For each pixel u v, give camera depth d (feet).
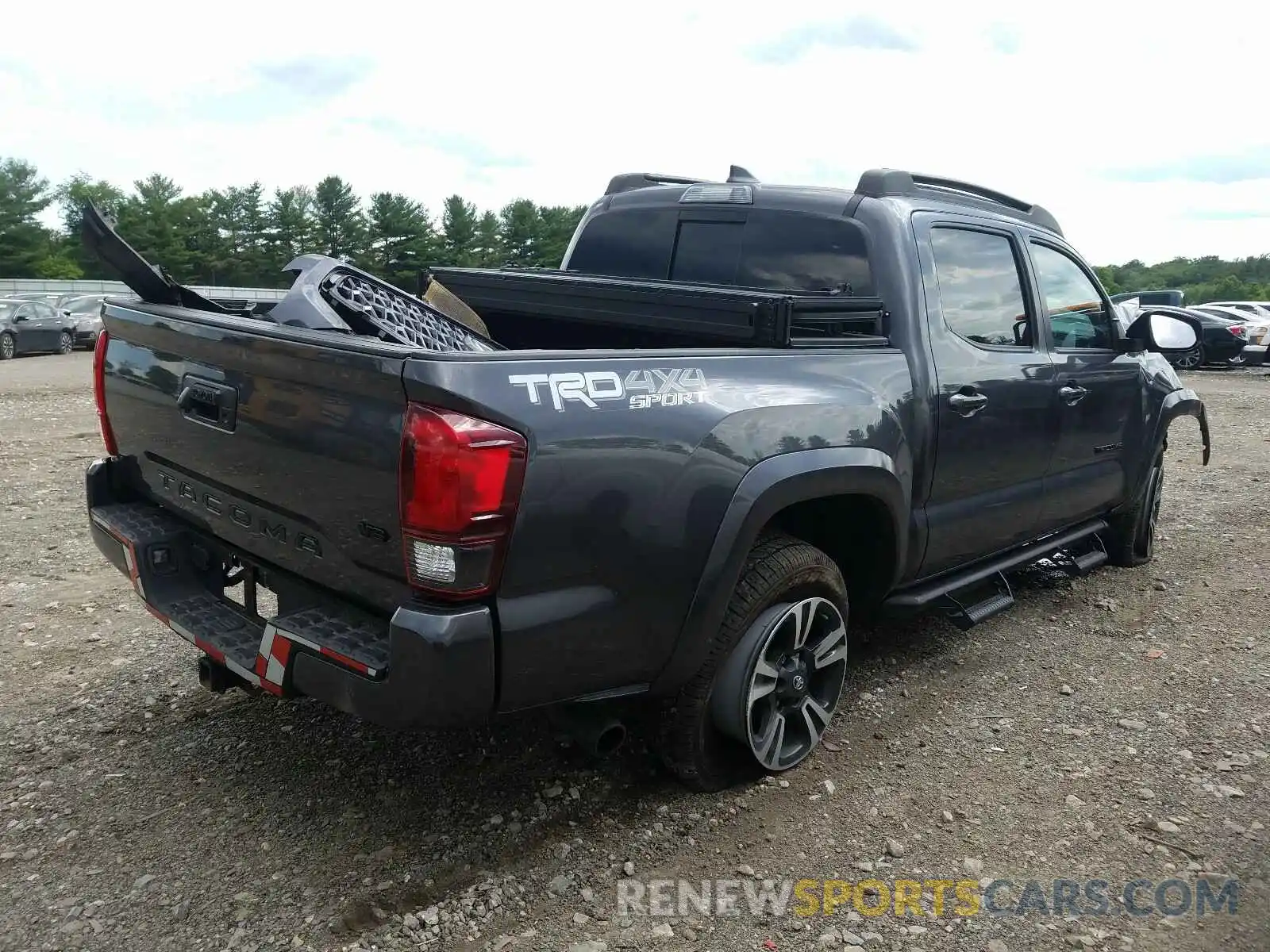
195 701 12.12
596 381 8.05
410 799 10.03
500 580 7.55
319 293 9.20
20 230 210.18
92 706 11.93
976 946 8.05
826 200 12.23
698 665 9.22
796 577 9.95
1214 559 19.69
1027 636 15.10
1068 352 14.75
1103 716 12.30
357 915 8.23
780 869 9.04
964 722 12.09
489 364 7.42
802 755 10.73
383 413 7.46
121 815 9.62
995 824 9.82
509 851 9.18
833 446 9.98
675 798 10.17
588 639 8.21
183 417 9.63
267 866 8.86
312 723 11.62
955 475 12.21
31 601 15.53
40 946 7.78
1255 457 32.78
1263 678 13.57
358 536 7.89
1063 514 15.21
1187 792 10.48
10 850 9.02
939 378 11.71
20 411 38.37
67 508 21.72
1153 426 17.33
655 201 14.14
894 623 15.53
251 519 9.15
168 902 8.34
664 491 8.44
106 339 10.98
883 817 9.91
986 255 13.19
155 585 10.05
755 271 12.70
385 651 7.72
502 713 8.03
